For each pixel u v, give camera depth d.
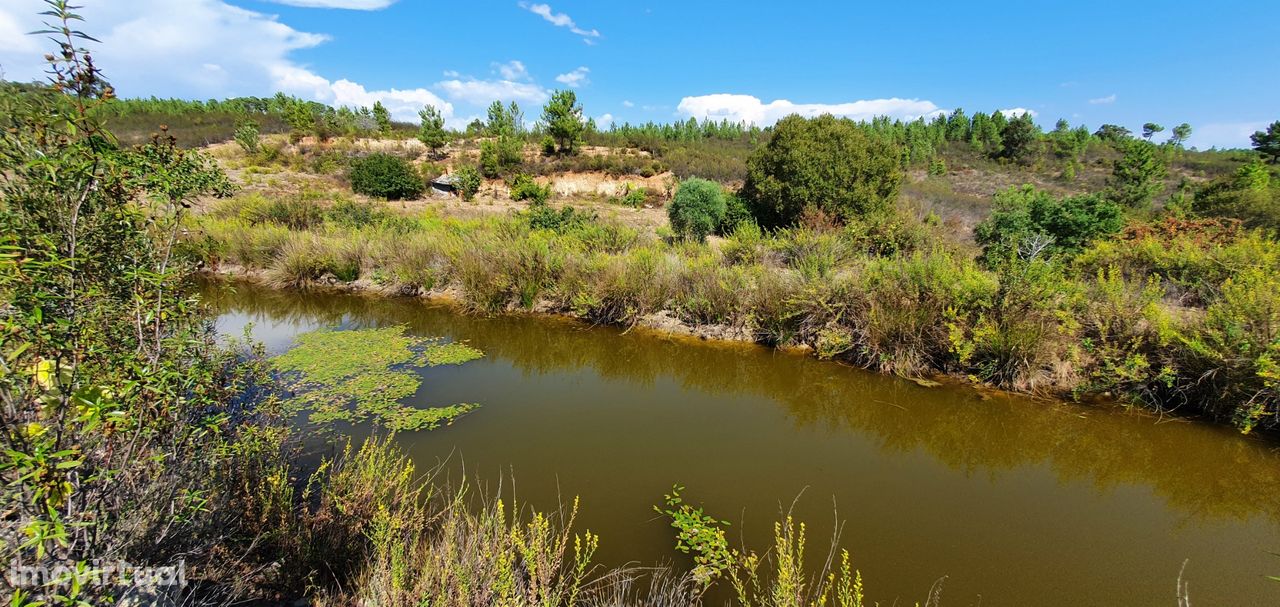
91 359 2.00
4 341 1.66
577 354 7.37
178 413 2.79
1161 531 3.76
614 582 2.97
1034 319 6.00
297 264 10.44
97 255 2.00
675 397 6.00
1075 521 3.87
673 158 29.53
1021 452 4.89
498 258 9.36
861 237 11.18
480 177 26.05
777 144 14.53
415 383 6.06
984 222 11.58
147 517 2.49
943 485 4.31
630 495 4.04
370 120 35.31
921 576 3.29
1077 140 38.59
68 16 1.83
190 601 2.50
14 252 1.58
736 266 8.77
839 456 4.75
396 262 10.23
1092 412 5.48
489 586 2.55
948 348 6.24
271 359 6.55
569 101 30.47
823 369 6.73
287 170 25.91
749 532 3.64
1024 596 3.15
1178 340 5.48
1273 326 4.91
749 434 5.12
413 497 3.67
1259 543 3.64
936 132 44.97
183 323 2.77
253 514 3.10
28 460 1.52
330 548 2.95
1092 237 9.70
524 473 4.29
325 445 4.55
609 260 9.02
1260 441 4.88
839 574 3.28
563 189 27.09
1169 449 4.85
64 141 1.92
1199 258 7.68
